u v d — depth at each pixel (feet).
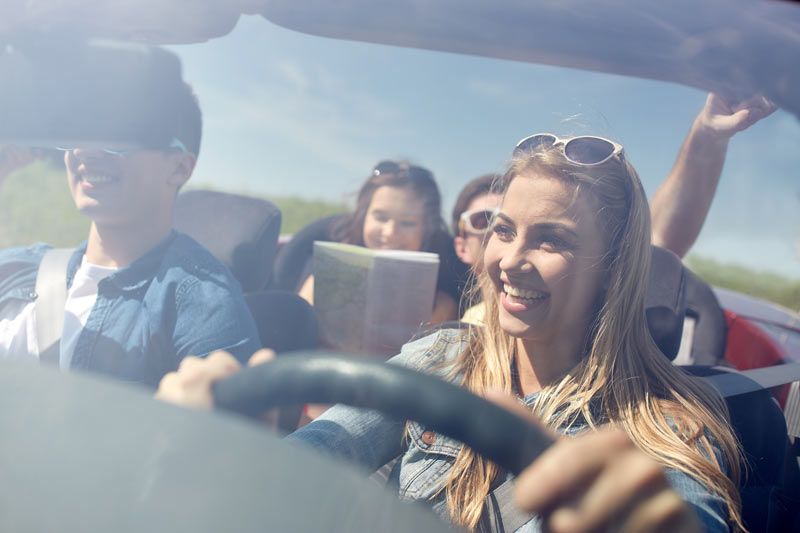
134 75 3.59
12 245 3.50
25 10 3.69
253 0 3.90
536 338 4.28
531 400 4.42
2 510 2.55
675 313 4.75
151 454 2.78
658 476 2.85
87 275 3.47
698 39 4.49
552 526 2.89
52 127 3.43
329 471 2.94
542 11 4.33
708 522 4.00
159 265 3.55
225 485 2.72
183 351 3.44
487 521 3.51
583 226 4.20
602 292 4.46
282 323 3.59
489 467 3.51
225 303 3.51
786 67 4.45
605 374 4.49
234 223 3.63
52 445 2.78
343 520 2.78
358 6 3.98
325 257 3.65
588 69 4.23
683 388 4.67
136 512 2.58
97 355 3.33
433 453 3.48
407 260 3.70
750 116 4.33
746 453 4.67
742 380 4.86
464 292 4.00
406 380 2.98
